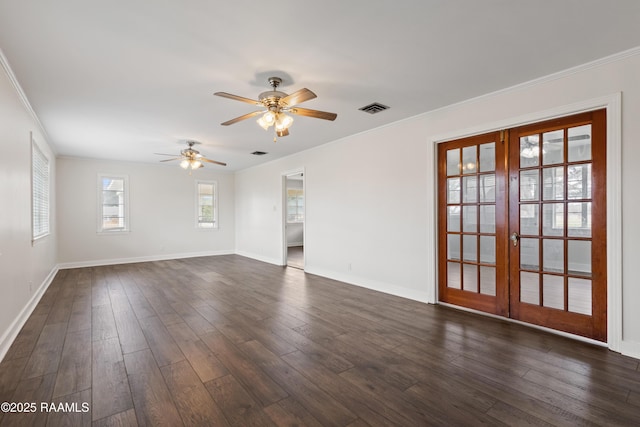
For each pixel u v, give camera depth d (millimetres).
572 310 2949
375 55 2545
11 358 2566
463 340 2906
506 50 2488
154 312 3744
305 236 6191
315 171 5898
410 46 2412
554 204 3055
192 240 8305
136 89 3148
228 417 1833
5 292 2746
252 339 2949
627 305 2562
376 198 4699
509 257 3383
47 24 2080
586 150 2830
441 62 2674
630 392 2066
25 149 3488
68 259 6617
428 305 3975
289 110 3023
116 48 2393
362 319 3480
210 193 8641
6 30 2141
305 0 1870
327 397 2031
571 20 2100
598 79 2672
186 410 1896
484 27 2174
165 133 4816
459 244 3830
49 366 2434
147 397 2027
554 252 3064
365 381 2221
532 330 3129
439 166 3971
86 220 6820
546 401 1981
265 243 7637
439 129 3859
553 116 2949
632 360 2486
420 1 1892
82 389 2117
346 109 3838
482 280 3629
